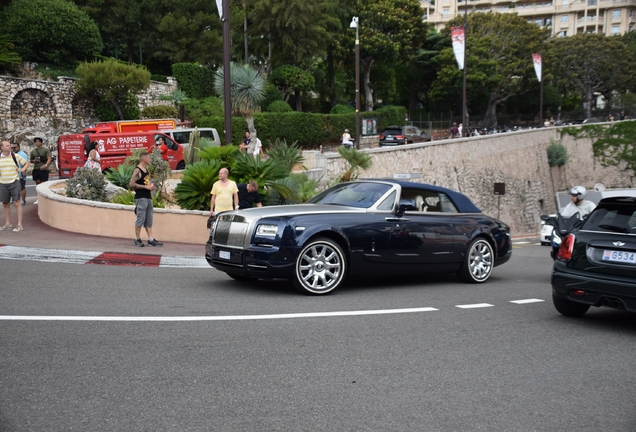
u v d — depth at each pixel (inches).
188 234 514.6
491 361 213.3
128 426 148.9
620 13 5034.5
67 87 1448.1
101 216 514.3
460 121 2842.0
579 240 279.6
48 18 1512.1
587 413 168.2
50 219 557.3
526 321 281.4
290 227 309.6
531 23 2854.3
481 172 1593.3
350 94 2684.5
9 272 348.8
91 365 192.4
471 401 174.2
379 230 337.7
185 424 151.3
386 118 2214.6
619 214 277.1
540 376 199.2
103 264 397.1
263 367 196.2
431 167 1366.9
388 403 170.2
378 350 220.2
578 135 2158.0
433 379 191.8
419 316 278.8
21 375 181.6
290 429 150.7
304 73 2011.6
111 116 1517.0
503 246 405.4
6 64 1421.0
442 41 2851.9
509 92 2859.3
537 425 159.0
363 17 2341.3
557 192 2030.0
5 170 503.5
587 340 249.9
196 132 775.1
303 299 307.0
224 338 227.5
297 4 1905.8
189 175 566.3
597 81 3373.5
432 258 363.6
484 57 2691.9
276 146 814.5
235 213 324.8
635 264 258.7
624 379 199.0
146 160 459.2
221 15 676.1
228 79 681.6
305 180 665.6
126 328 236.5
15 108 1354.6
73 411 156.8
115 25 1871.3
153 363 196.2
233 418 156.0
